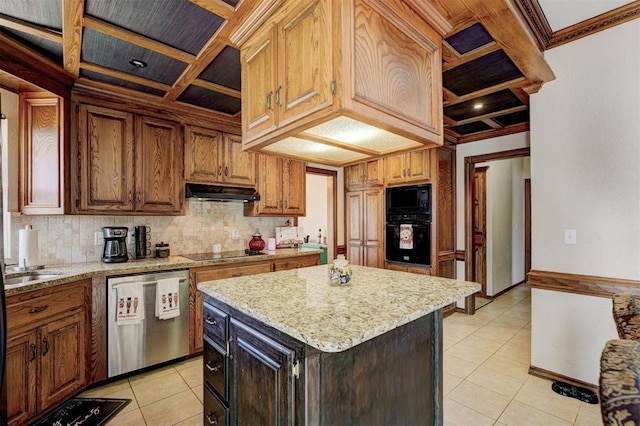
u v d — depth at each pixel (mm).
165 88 2586
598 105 2123
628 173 2010
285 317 1155
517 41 1852
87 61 2146
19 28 1797
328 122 1355
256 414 1248
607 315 2100
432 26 1565
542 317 2414
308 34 1291
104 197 2553
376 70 1273
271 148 1811
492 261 4891
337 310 1245
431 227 3707
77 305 2145
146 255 2961
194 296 2771
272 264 3316
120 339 2383
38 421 1891
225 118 3283
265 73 1559
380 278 1894
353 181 4566
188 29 1815
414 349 1430
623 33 2016
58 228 2564
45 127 2332
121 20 1723
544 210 2379
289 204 3900
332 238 4777
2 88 2188
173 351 2643
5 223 2299
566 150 2268
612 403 492
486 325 3676
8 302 1688
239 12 1661
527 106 3213
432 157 3713
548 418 1955
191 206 3330
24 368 1774
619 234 2047
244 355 1333
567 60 2250
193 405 2098
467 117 3545
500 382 2389
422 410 1470
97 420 1930
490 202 4855
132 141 2723
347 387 1119
